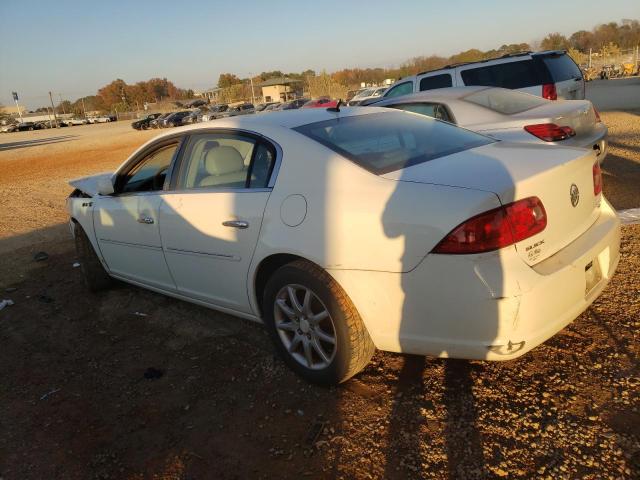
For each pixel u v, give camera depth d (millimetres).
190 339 3922
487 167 2707
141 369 3570
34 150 28984
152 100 126000
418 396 2883
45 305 4910
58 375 3611
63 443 2873
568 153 2922
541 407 2676
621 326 3291
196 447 2717
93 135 42344
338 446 2592
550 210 2568
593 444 2398
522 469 2312
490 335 2414
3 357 3959
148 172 4156
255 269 3186
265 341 3750
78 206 4840
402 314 2611
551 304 2438
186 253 3686
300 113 3645
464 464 2381
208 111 49844
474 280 2367
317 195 2859
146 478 2547
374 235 2605
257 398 3070
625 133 10703
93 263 4918
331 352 3016
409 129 3504
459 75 9016
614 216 3092
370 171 2820
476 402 2773
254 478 2461
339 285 2789
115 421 3020
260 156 3266
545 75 8500
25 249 6922
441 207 2447
